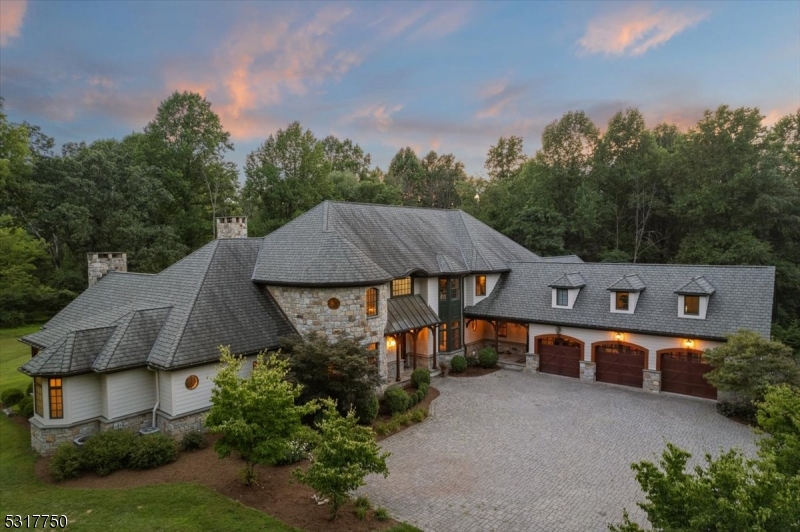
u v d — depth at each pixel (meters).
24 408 17.77
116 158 39.12
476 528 10.93
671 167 43.81
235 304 19.06
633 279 23.67
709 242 38.78
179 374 15.70
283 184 48.09
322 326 19.22
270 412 11.13
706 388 20.81
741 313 20.41
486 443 16.17
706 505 6.59
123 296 21.75
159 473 13.10
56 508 11.02
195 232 45.38
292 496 11.82
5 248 37.03
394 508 11.77
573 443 16.14
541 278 27.98
